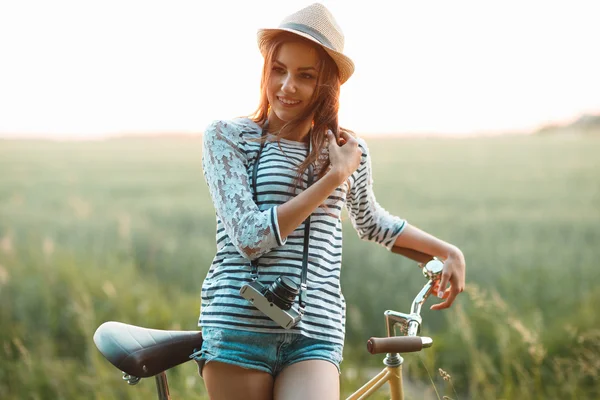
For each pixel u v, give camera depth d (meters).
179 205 14.72
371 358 5.39
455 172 23.61
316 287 1.97
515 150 29.86
